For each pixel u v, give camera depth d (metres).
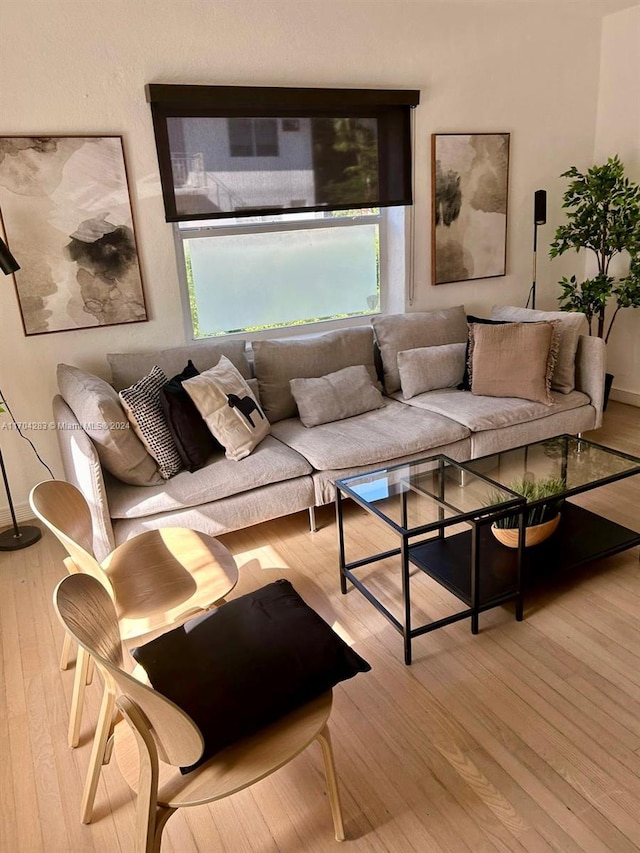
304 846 1.57
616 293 4.14
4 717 2.04
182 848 1.59
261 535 3.10
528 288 4.61
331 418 3.37
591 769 1.72
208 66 3.24
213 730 1.33
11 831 1.66
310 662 1.46
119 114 3.11
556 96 4.29
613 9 4.11
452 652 2.20
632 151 4.30
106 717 1.58
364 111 3.67
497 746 1.81
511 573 2.40
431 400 3.55
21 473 3.31
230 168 3.40
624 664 2.10
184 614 1.84
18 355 3.15
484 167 4.16
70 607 1.28
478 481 2.48
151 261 3.35
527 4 3.94
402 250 4.05
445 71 3.87
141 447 2.75
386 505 2.30
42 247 3.08
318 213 3.85
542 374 3.47
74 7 2.91
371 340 3.77
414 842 1.56
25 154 2.95
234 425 2.94
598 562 2.70
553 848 1.52
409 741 1.85
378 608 2.30
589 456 2.75
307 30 3.42
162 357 3.24
